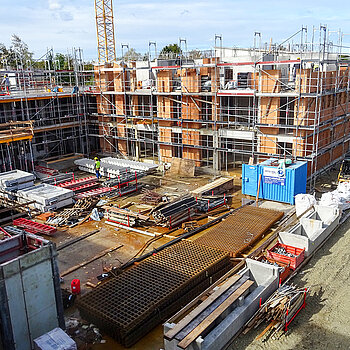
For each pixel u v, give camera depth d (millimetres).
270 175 22250
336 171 27953
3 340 10336
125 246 17531
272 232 18281
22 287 10320
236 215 19828
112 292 12672
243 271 13578
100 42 57656
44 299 10891
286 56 31562
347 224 19109
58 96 31922
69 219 20438
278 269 13047
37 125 31688
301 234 17734
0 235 12328
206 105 27828
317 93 21750
